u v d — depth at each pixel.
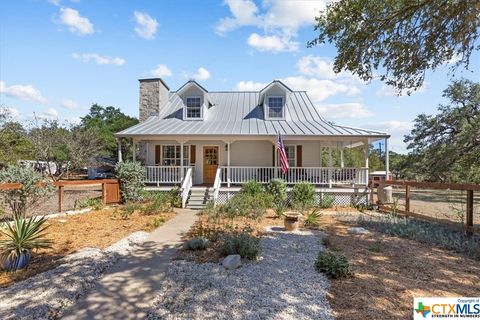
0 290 4.25
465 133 19.28
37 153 19.91
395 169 29.98
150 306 3.84
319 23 8.25
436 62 7.75
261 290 4.26
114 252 6.00
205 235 7.42
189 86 17.30
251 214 10.66
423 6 7.08
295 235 7.73
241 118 17.56
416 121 24.62
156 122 16.95
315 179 14.96
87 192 20.27
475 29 6.96
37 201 10.54
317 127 15.54
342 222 9.77
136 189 13.83
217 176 14.34
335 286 4.43
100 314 3.64
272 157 17.14
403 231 8.05
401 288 4.34
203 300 3.96
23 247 5.20
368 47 7.98
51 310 3.69
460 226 8.01
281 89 17.22
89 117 67.50
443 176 22.12
